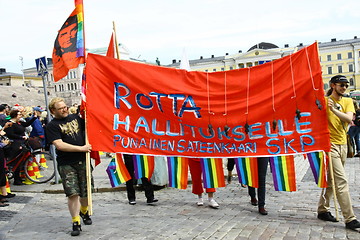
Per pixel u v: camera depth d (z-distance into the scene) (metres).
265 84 5.94
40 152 9.88
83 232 5.41
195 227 5.46
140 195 7.94
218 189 8.22
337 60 83.69
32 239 5.20
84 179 5.42
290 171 5.89
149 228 5.49
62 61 6.01
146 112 6.08
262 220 5.72
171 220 5.88
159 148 6.12
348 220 5.14
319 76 5.62
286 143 5.86
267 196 7.40
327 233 4.98
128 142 6.00
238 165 6.12
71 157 5.31
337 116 5.33
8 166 9.12
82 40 5.88
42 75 9.64
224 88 6.05
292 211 6.19
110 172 6.24
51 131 5.25
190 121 6.12
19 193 8.59
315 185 8.19
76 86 75.44
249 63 86.81
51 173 10.05
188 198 7.46
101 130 5.84
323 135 5.56
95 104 5.82
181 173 6.27
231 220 5.77
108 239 5.05
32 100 53.66
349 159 11.76
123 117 5.98
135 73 6.02
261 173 6.09
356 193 7.18
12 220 6.25
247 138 6.02
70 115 5.54
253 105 5.99
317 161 5.67
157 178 8.02
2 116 9.48
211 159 6.18
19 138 9.15
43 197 8.11
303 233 5.01
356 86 82.12
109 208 6.88
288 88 5.83
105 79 5.90
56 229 5.64
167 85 6.09
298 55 5.79
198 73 6.10
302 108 5.76
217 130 6.10
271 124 5.93
